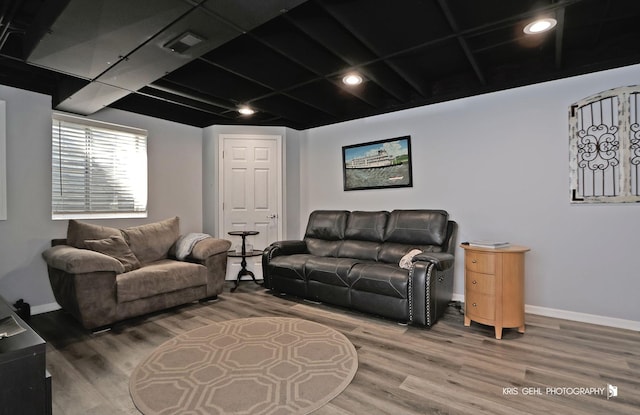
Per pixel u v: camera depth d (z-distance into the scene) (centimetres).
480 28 219
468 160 341
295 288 352
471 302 270
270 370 202
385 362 213
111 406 167
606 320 275
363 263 323
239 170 452
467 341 246
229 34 194
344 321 290
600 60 269
